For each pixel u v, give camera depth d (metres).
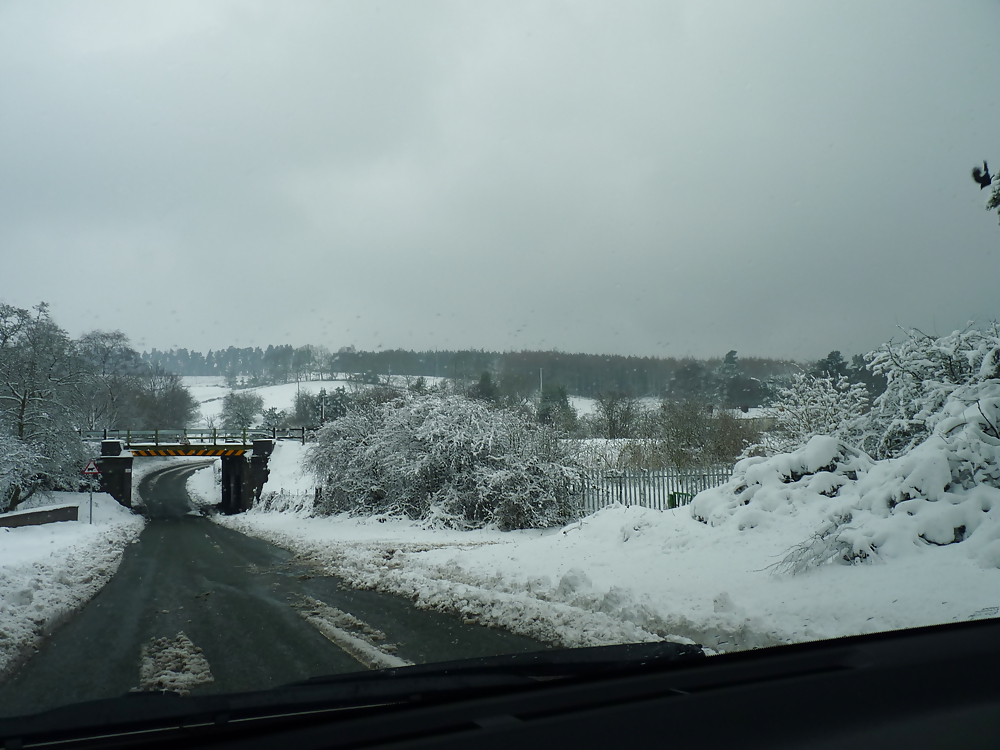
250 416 60.34
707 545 10.39
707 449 33.22
